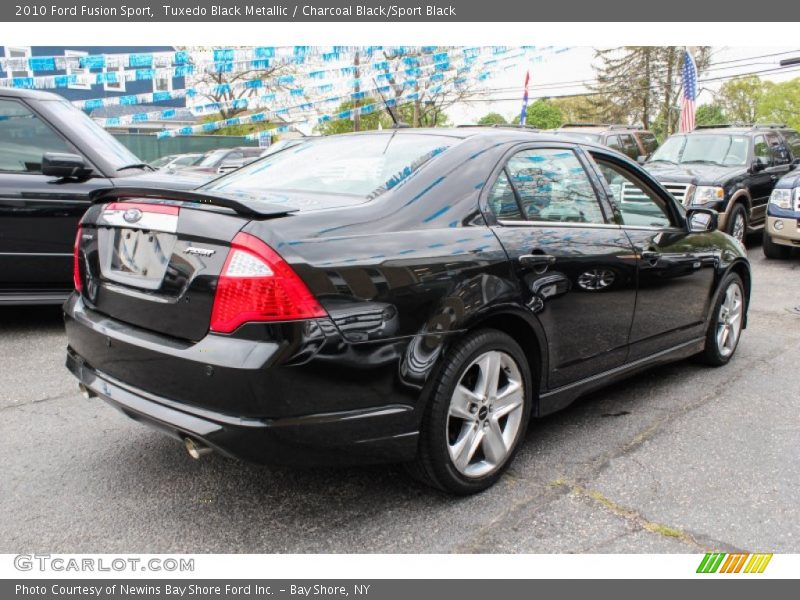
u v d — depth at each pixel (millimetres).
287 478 3113
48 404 3930
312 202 2723
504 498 2961
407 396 2582
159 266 2580
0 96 5195
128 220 2713
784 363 5020
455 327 2699
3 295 5203
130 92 28703
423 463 2775
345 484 3064
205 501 2902
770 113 79938
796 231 9250
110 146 5707
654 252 3877
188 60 11461
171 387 2473
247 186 3225
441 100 26422
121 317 2740
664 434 3678
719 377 4680
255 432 2303
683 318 4301
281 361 2281
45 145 5273
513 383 3061
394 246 2594
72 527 2689
